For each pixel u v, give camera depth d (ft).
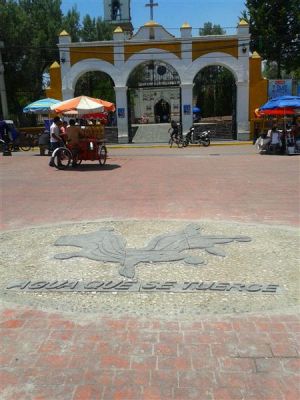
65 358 11.11
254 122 92.58
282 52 111.45
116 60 94.58
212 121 136.98
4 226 24.34
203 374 10.36
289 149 64.13
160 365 10.73
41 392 9.84
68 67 95.61
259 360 10.86
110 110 60.49
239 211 26.78
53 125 56.49
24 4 130.62
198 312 13.35
